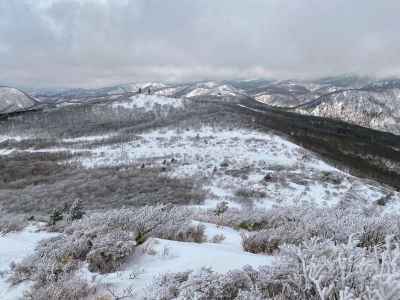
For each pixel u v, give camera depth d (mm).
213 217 8703
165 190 36344
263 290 2604
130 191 36500
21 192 38031
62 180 46938
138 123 124375
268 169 49969
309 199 34719
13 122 132375
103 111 144000
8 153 87125
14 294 3711
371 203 34688
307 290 2303
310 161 61719
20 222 8945
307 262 2561
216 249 4559
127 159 66188
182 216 7031
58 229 7832
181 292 2643
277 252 4121
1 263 4965
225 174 45688
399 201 36531
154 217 6449
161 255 4344
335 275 2301
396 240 4090
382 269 2029
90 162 65750
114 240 4535
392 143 156125
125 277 3650
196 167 51375
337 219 5215
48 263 4246
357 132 171500
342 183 42438
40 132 116750
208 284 2715
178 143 80750
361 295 1991
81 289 3410
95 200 31984
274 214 7535
